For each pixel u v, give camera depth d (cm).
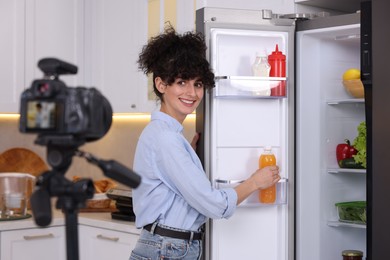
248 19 271
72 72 137
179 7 340
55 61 131
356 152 292
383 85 237
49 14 387
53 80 126
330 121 295
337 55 296
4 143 410
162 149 229
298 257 285
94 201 369
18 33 377
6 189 363
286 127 279
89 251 349
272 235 283
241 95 266
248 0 314
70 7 394
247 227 279
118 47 383
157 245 233
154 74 246
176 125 241
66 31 393
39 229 348
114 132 433
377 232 239
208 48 265
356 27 263
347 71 290
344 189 303
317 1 302
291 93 279
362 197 311
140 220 239
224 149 274
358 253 282
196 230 242
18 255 342
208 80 246
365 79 242
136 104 372
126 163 423
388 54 235
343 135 301
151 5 360
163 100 247
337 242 299
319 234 292
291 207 281
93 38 400
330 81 294
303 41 283
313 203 290
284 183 278
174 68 237
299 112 284
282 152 280
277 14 277
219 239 274
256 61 271
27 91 127
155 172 232
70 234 133
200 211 233
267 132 280
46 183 132
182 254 234
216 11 267
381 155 238
